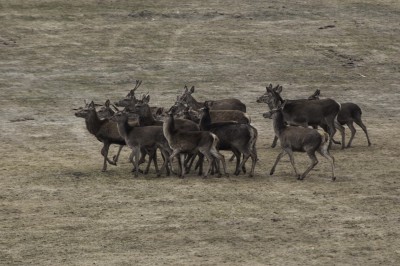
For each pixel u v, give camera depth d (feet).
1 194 279.08
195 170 312.71
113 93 460.14
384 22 627.87
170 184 290.97
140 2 654.53
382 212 259.80
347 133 387.34
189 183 292.20
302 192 280.72
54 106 431.02
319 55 550.77
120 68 511.40
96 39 567.18
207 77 497.87
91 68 509.76
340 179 298.76
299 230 242.58
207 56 539.70
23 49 541.34
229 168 316.40
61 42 558.56
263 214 256.73
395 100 464.65
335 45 572.51
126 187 287.28
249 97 459.73
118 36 574.97
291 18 629.10
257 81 494.18
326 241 233.55
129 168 315.78
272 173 304.50
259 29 599.98
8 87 466.70
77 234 239.50
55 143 359.05
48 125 392.68
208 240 233.96
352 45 573.33
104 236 237.45
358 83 498.69
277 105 336.49
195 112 322.34
